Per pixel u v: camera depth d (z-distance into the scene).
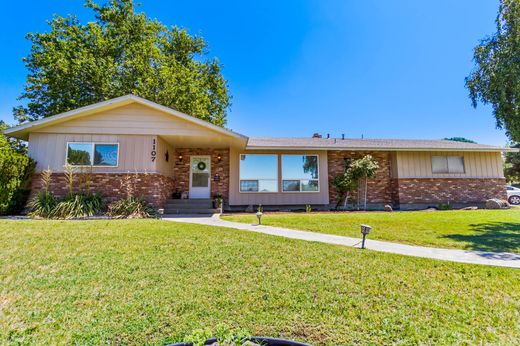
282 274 3.62
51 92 16.55
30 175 9.79
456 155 14.49
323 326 2.41
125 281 3.35
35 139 10.17
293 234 6.32
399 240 5.90
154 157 10.53
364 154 14.44
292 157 13.68
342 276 3.58
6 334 2.26
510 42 8.27
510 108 8.38
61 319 2.50
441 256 4.61
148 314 2.59
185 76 18.34
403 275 3.63
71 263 3.93
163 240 5.29
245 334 1.88
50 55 16.45
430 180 14.12
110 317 2.53
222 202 12.20
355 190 14.05
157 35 20.16
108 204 9.86
